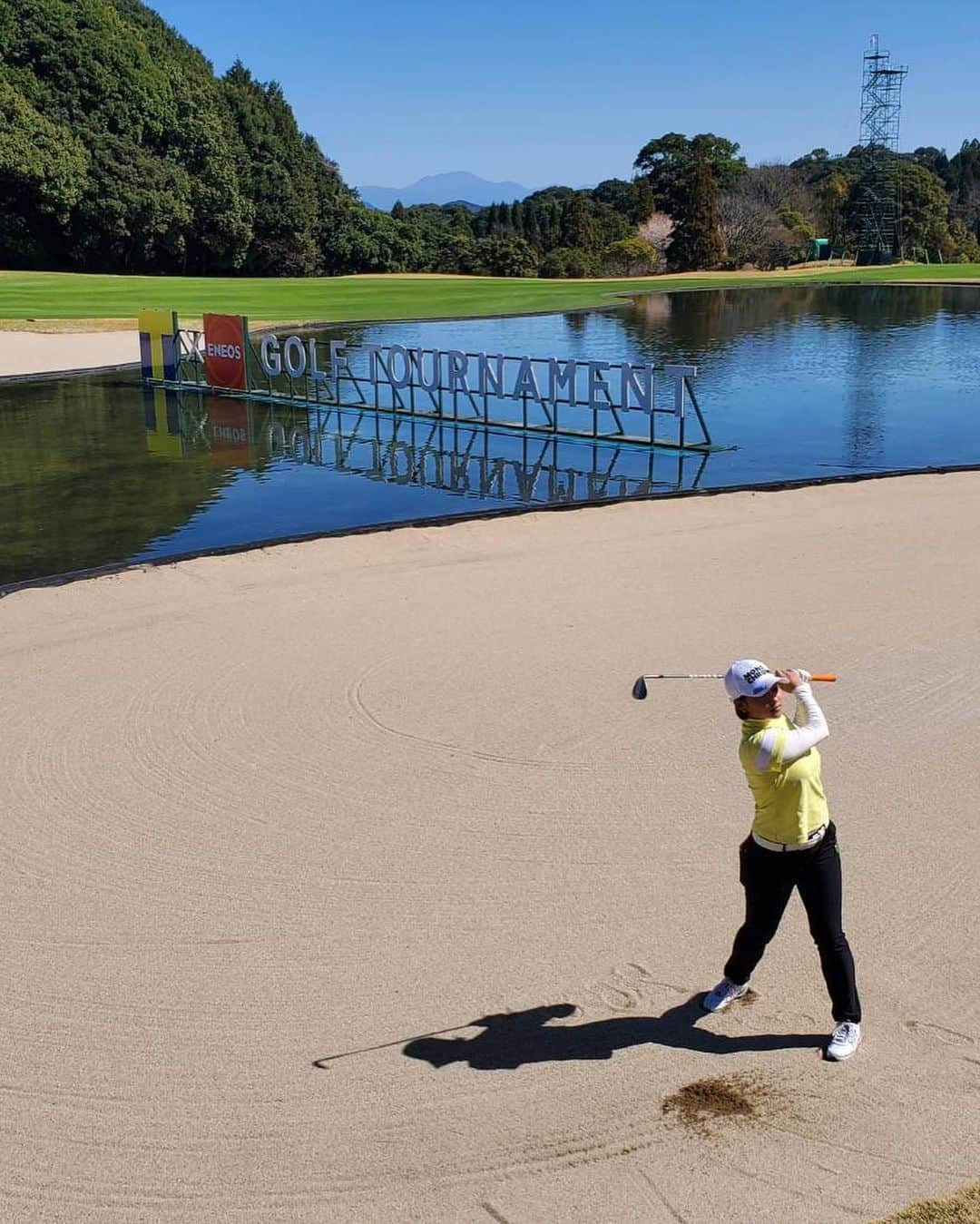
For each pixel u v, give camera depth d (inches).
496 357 802.2
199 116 2886.3
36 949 204.2
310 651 354.3
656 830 241.9
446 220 4220.0
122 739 291.6
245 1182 150.9
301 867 230.2
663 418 853.8
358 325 1659.7
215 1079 171.0
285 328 1595.7
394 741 287.6
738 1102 164.6
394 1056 175.6
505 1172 151.9
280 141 3196.4
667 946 202.5
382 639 363.9
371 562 457.7
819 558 451.5
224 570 447.8
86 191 2571.4
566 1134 158.9
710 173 3612.2
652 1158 154.0
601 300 2151.8
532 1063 173.5
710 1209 144.6
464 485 633.6
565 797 257.3
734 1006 186.9
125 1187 150.3
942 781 263.4
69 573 446.3
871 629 366.6
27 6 2583.7
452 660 344.5
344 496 608.1
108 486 637.9
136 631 376.2
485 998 189.5
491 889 221.0
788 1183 148.6
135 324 1508.4
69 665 345.1
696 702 308.5
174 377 1058.1
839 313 1851.6
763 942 181.2
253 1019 184.9
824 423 821.2
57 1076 172.2
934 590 407.2
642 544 478.6
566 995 189.8
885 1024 181.2
